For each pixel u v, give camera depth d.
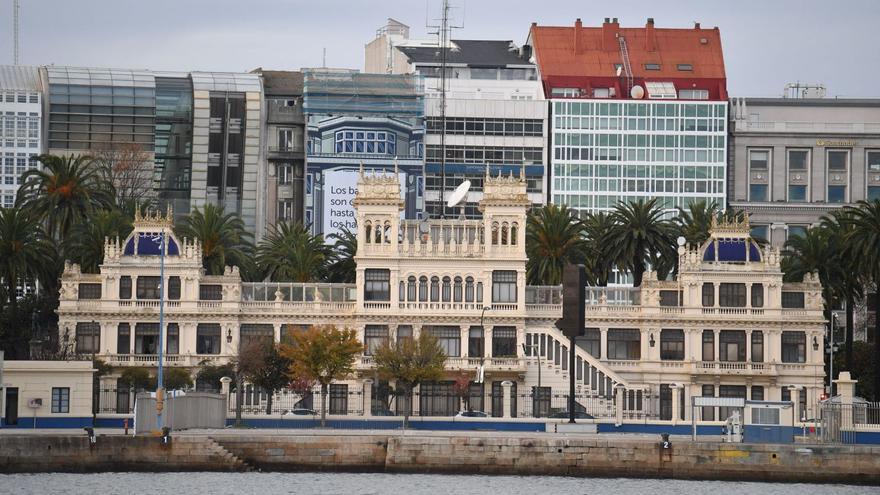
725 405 196.88
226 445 190.38
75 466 186.88
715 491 179.75
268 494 171.38
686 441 190.75
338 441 191.12
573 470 189.38
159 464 188.12
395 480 184.25
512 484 182.12
